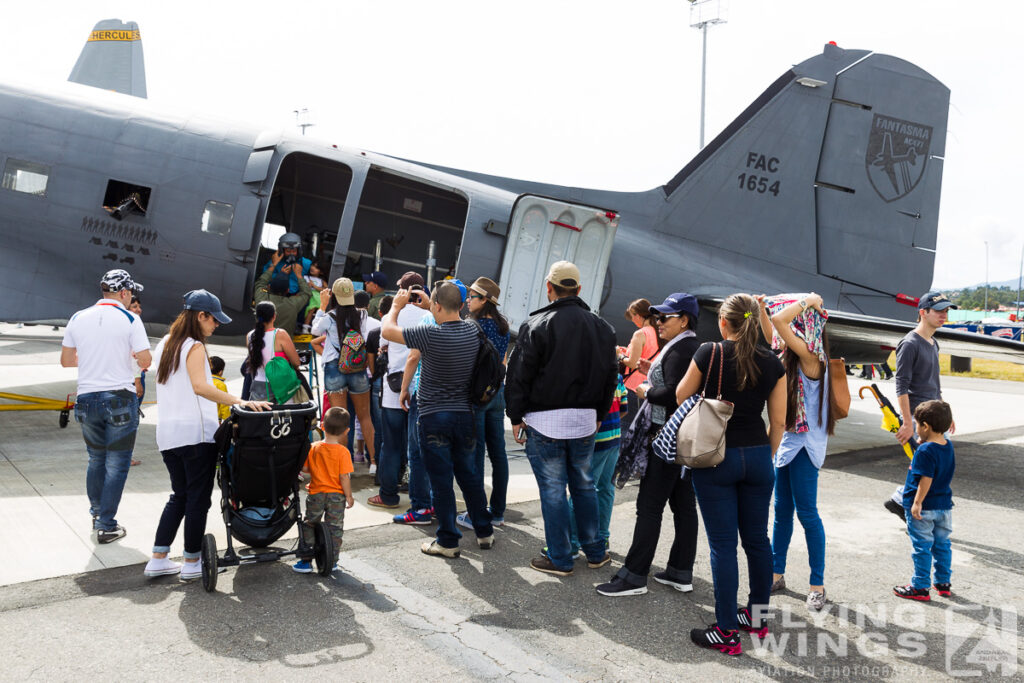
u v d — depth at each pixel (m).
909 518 4.22
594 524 4.52
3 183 8.04
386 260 10.41
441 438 4.48
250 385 5.67
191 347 3.91
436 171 9.41
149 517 5.13
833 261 10.54
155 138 8.23
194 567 4.03
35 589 3.86
